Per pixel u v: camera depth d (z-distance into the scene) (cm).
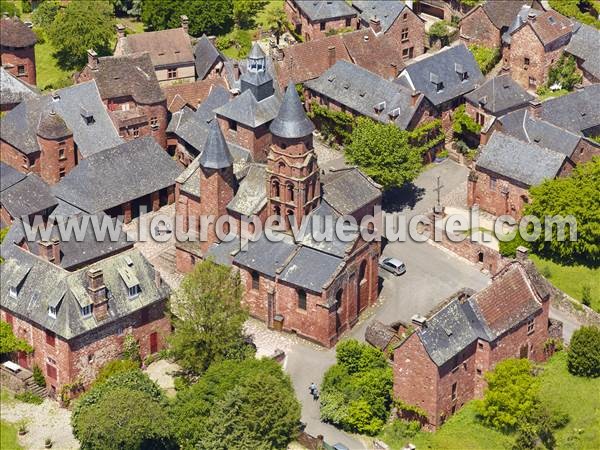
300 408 19950
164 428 19712
